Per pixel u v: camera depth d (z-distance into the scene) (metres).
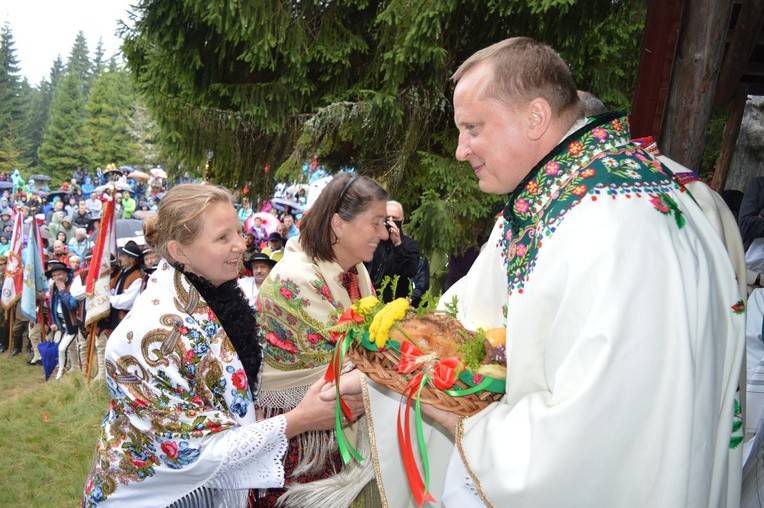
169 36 5.45
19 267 9.37
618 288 1.18
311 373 2.14
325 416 1.76
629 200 1.27
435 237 5.11
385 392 1.72
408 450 1.48
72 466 4.55
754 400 2.06
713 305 1.30
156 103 5.70
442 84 5.34
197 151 5.75
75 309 7.49
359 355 1.57
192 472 1.67
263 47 5.26
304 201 11.22
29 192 25.48
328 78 5.56
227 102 5.81
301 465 2.08
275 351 2.16
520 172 1.43
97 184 30.11
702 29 3.04
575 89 1.42
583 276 1.22
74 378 6.50
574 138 1.39
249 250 6.07
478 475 1.30
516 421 1.29
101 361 6.60
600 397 1.15
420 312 1.55
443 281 5.52
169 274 1.73
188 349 1.68
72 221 17.27
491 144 1.41
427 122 5.41
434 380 1.41
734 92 3.69
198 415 1.67
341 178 2.21
